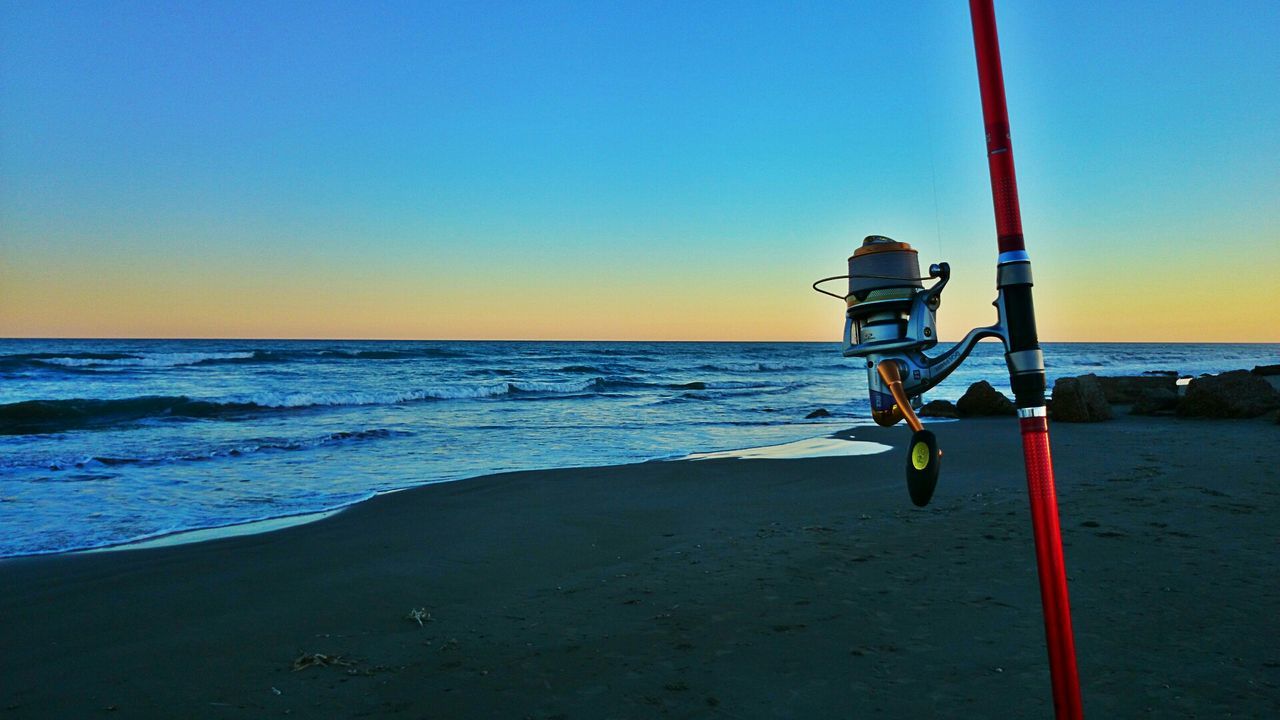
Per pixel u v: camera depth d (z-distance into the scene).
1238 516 6.07
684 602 4.61
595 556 6.06
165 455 12.55
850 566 5.16
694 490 9.14
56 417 18.53
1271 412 14.85
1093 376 16.36
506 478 10.11
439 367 48.66
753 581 4.95
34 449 13.26
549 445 14.49
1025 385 1.74
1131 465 9.30
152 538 7.01
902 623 4.04
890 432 16.30
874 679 3.37
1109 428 14.17
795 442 14.64
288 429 16.97
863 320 2.09
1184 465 9.05
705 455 12.68
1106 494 7.14
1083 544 5.31
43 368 37.50
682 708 3.19
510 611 4.63
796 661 3.61
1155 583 4.43
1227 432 12.87
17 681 3.71
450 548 6.45
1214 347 190.00
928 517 6.66
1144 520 5.99
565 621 4.38
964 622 4.00
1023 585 4.57
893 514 6.91
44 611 4.85
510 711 3.22
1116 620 3.88
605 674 3.57
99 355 46.12
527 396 30.38
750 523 7.01
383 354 57.72
